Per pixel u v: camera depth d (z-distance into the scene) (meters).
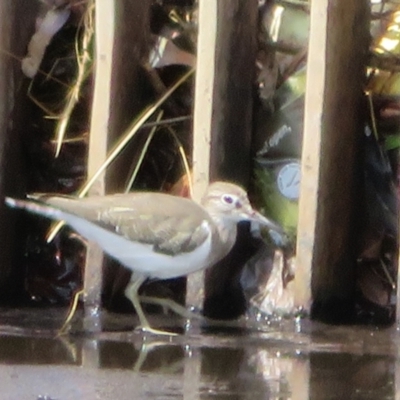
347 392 8.42
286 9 11.95
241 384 8.58
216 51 10.80
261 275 11.44
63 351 9.54
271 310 11.20
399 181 11.16
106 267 11.17
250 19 11.55
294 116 11.58
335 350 9.78
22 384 8.49
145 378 8.72
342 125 11.05
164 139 12.06
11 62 11.55
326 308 11.08
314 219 10.63
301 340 10.16
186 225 10.70
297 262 10.73
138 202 10.77
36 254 12.06
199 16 10.81
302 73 11.63
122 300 11.54
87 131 12.15
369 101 11.69
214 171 11.09
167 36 12.05
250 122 11.73
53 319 10.84
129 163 11.67
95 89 11.01
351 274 11.51
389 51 11.85
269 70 11.80
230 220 10.94
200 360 9.32
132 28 11.44
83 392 8.30
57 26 11.92
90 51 12.03
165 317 11.12
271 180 11.69
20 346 9.68
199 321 10.96
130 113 11.59
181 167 11.98
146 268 10.84
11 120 11.62
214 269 11.22
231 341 10.09
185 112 12.05
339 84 10.90
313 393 8.37
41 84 12.22
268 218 11.66
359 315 11.52
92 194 11.09
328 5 10.48
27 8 11.80
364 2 11.32
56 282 11.93
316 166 10.59
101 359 9.29
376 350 9.81
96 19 11.00
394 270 11.55
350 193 11.38
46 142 12.16
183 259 10.76
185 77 11.87
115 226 10.66
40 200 10.76
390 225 11.67
